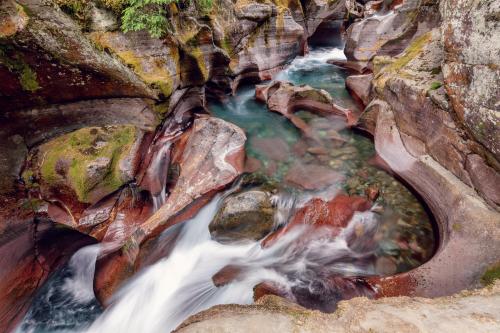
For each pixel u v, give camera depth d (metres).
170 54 7.76
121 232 6.01
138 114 6.84
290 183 7.08
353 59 14.34
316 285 4.75
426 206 5.94
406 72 7.03
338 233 5.79
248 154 8.09
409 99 6.42
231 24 10.94
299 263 5.39
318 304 4.38
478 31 4.33
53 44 4.90
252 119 10.30
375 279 4.40
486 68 4.15
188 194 6.36
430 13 10.62
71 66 5.29
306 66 15.80
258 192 6.21
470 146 4.74
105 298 5.33
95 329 5.19
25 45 4.61
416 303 3.11
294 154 8.27
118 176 6.06
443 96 5.41
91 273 5.93
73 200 5.67
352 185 6.89
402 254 5.24
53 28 4.86
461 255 4.16
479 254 4.04
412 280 4.17
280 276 5.17
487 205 4.47
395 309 3.01
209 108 10.80
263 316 3.11
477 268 3.88
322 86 12.77
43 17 4.75
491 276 3.66
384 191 6.59
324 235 5.79
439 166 5.58
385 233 5.66
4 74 4.62
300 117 9.99
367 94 9.90
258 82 13.14
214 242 6.06
